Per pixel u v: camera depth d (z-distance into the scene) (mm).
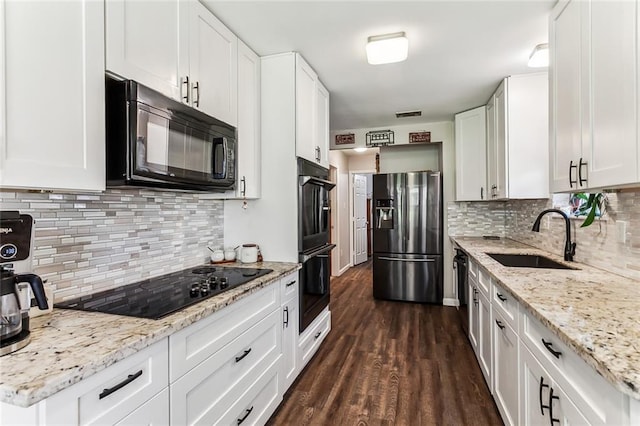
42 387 749
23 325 1000
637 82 1066
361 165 6887
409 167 4781
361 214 7621
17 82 959
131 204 1751
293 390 2244
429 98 3322
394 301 4387
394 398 2143
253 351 1740
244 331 1642
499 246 3066
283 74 2402
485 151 3486
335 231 5969
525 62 2498
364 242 7793
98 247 1566
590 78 1367
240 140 2182
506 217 3908
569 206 2348
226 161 1900
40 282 984
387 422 1904
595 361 831
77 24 1135
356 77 2807
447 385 2289
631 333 987
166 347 1144
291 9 1840
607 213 1847
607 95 1245
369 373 2465
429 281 4250
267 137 2451
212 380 1404
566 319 1110
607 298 1347
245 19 1943
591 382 921
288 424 1893
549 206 2676
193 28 1706
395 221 4348
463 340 3062
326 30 2070
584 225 1937
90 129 1173
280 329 2068
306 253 2471
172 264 2047
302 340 2471
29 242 1093
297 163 2389
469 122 3676
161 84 1499
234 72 2102
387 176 4367
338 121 4176
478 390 2223
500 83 2904
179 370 1204
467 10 1834
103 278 1589
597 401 890
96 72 1195
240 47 2174
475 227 4074
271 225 2459
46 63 1036
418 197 4258
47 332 1061
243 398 1632
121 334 1045
